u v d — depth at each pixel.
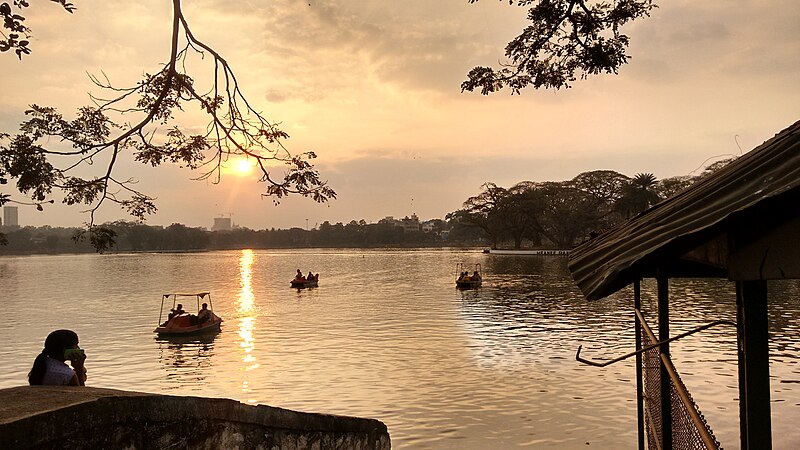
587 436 13.25
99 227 8.12
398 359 21.64
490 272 69.88
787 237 2.66
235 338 27.25
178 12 7.53
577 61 9.77
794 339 23.06
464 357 21.70
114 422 2.99
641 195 96.31
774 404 14.75
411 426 14.17
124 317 35.47
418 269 82.94
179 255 190.50
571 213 114.69
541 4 9.23
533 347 23.31
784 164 2.98
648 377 7.03
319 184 8.85
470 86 10.33
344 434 5.04
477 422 14.34
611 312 33.53
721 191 3.19
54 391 3.25
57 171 7.71
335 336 27.17
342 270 84.00
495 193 130.50
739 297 3.45
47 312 38.25
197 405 3.54
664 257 3.10
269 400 16.67
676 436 5.22
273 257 153.62
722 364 19.14
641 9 9.30
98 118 7.96
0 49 6.19
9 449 2.44
